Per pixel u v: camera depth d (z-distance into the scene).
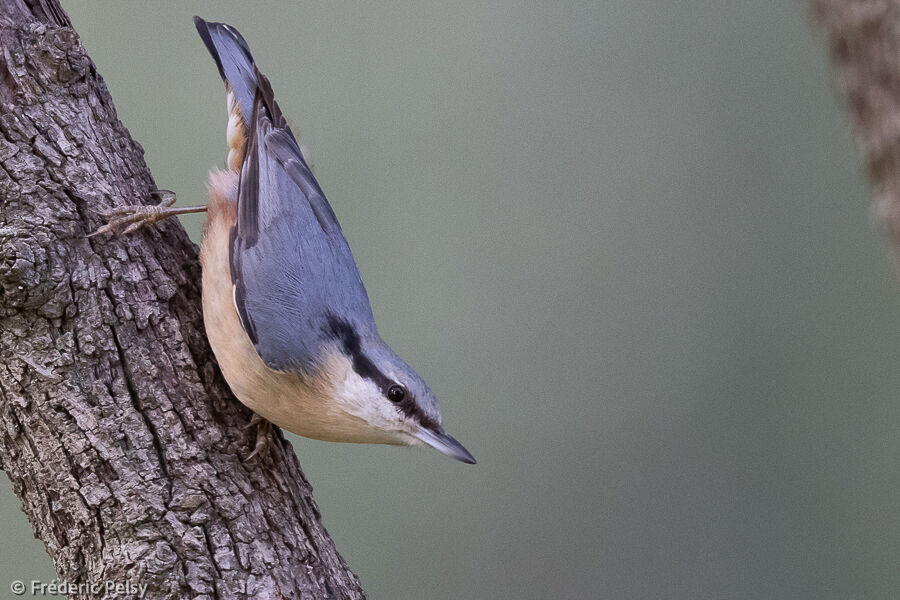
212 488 5.98
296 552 6.09
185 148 10.59
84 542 5.76
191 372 6.27
